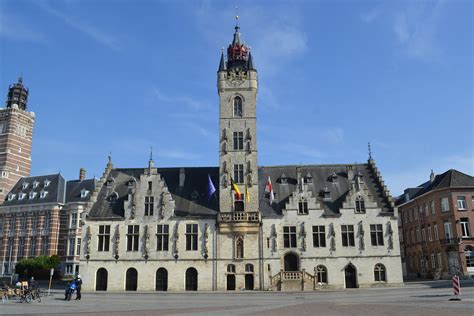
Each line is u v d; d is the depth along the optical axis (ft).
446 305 98.99
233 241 191.72
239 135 205.67
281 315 87.97
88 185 306.96
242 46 222.28
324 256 189.88
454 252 219.00
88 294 169.68
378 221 193.88
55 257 265.34
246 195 195.93
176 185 210.18
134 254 192.65
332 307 102.47
